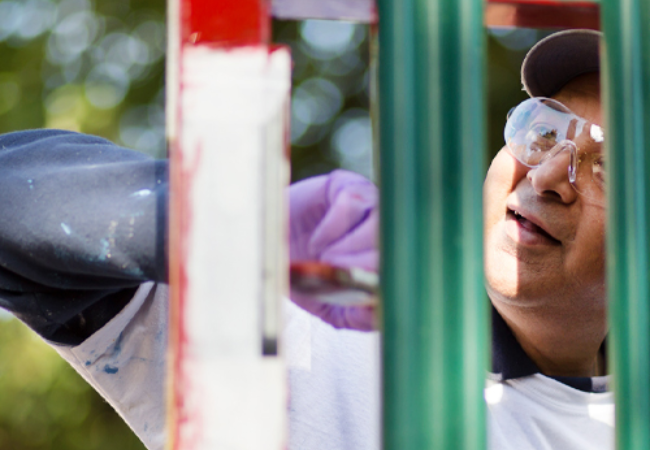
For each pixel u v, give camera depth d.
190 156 1.26
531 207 2.71
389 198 1.27
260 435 1.25
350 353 2.80
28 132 2.33
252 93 1.27
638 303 1.43
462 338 1.26
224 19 1.28
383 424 1.28
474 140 1.28
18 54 9.69
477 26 1.29
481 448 1.27
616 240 1.44
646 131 1.43
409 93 1.26
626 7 1.43
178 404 1.25
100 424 8.94
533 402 2.86
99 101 9.40
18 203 1.86
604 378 2.89
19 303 2.04
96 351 2.45
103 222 1.80
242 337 1.26
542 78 2.90
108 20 10.22
